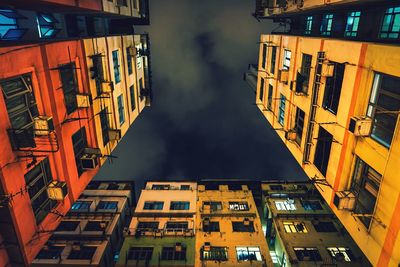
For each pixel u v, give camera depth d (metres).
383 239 10.18
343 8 15.60
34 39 14.89
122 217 34.78
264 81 27.66
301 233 31.42
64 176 14.06
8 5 12.53
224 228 31.81
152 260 27.02
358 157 12.31
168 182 40.81
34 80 11.26
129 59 25.52
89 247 28.41
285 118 21.52
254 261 27.66
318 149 16.16
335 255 28.52
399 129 9.36
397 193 9.48
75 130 15.03
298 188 39.38
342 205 12.52
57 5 12.91
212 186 43.78
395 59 9.48
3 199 9.66
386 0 12.17
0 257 10.82
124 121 24.12
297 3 18.05
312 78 16.52
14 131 9.68
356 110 11.88
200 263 27.44
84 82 15.73
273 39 24.23
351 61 12.20
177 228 30.95
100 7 16.97
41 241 12.17
